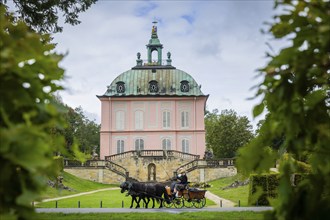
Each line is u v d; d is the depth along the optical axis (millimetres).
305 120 4535
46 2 16625
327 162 4598
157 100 62531
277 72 4195
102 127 61812
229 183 42219
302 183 4367
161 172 54562
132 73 65062
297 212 4203
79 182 43906
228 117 69250
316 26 4215
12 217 3580
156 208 19750
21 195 3590
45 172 4129
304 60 3996
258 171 4758
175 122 62094
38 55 3984
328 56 4191
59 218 12320
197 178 51469
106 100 62469
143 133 61844
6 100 3871
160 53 67562
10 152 3504
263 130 4926
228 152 68438
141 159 55000
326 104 4969
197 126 61938
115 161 55062
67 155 4613
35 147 3518
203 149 61375
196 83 64188
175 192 19953
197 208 19594
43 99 4391
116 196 30047
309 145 4703
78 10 18047
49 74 4414
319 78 4418
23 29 5570
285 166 4520
